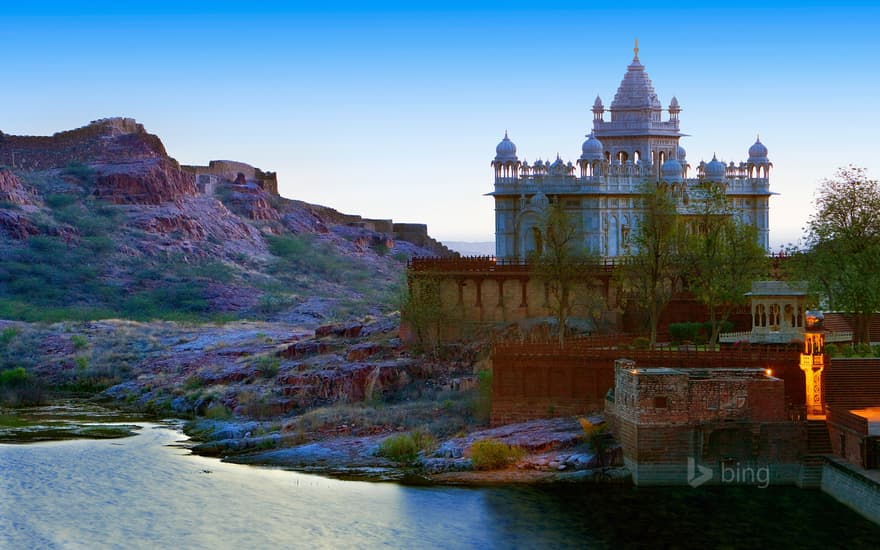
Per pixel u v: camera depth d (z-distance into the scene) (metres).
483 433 101.81
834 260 112.12
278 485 93.69
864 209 113.25
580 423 99.81
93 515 86.25
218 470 99.00
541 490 89.38
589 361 103.12
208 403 130.25
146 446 109.38
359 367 127.69
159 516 85.94
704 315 125.19
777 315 108.38
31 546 79.69
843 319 122.12
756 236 120.62
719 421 88.88
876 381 96.12
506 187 149.88
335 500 89.00
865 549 76.44
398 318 154.12
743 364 97.62
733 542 78.19
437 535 80.94
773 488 88.62
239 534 81.88
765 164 162.12
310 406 124.62
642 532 80.31
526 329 131.62
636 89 158.25
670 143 161.12
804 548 77.00
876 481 79.88
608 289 130.00
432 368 127.69
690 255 116.12
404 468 97.19
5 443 110.88
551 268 124.81
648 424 88.88
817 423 89.62
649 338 118.44
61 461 102.38
